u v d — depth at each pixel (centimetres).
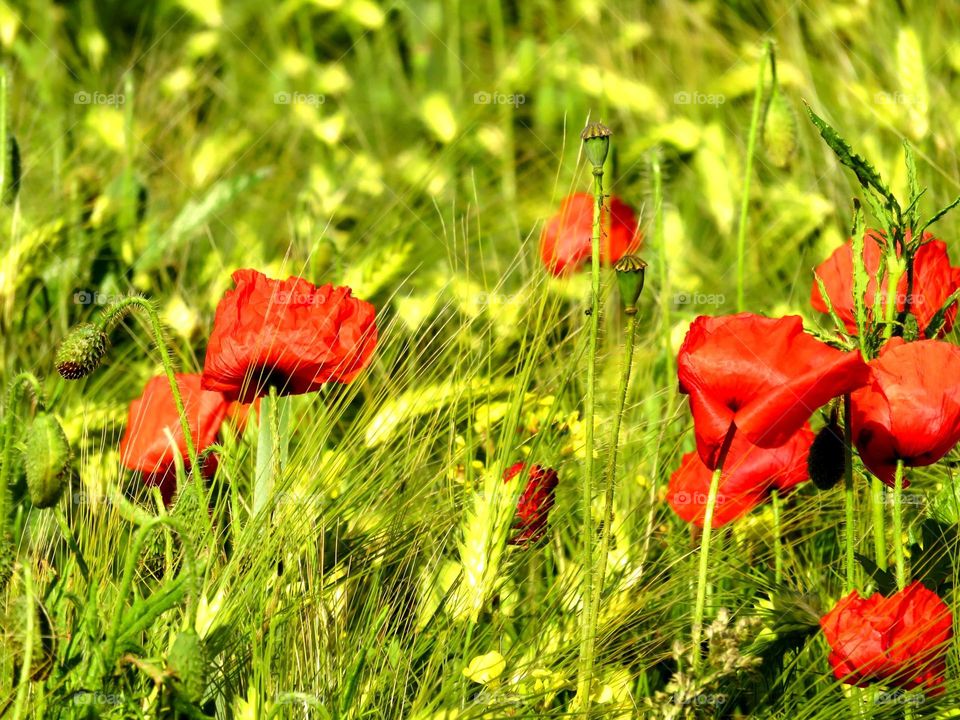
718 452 180
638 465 195
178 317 216
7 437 178
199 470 184
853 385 177
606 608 186
